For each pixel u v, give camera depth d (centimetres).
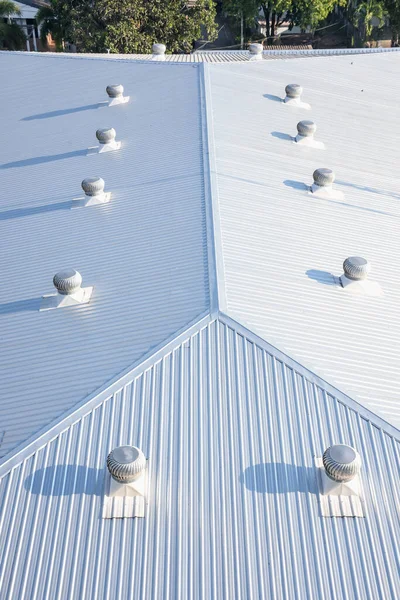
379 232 2116
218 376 1422
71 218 2148
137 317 1622
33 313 1739
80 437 1333
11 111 3181
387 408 1402
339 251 1953
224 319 1533
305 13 6894
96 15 5231
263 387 1402
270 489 1225
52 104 3181
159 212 2062
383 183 2448
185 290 1669
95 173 2423
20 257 2008
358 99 3206
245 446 1296
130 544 1158
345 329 1616
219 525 1176
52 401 1434
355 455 1189
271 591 1090
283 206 2125
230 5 6906
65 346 1592
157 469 1261
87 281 1816
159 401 1383
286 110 2936
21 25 6856
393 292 1820
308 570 1117
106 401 1395
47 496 1238
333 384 1419
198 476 1248
